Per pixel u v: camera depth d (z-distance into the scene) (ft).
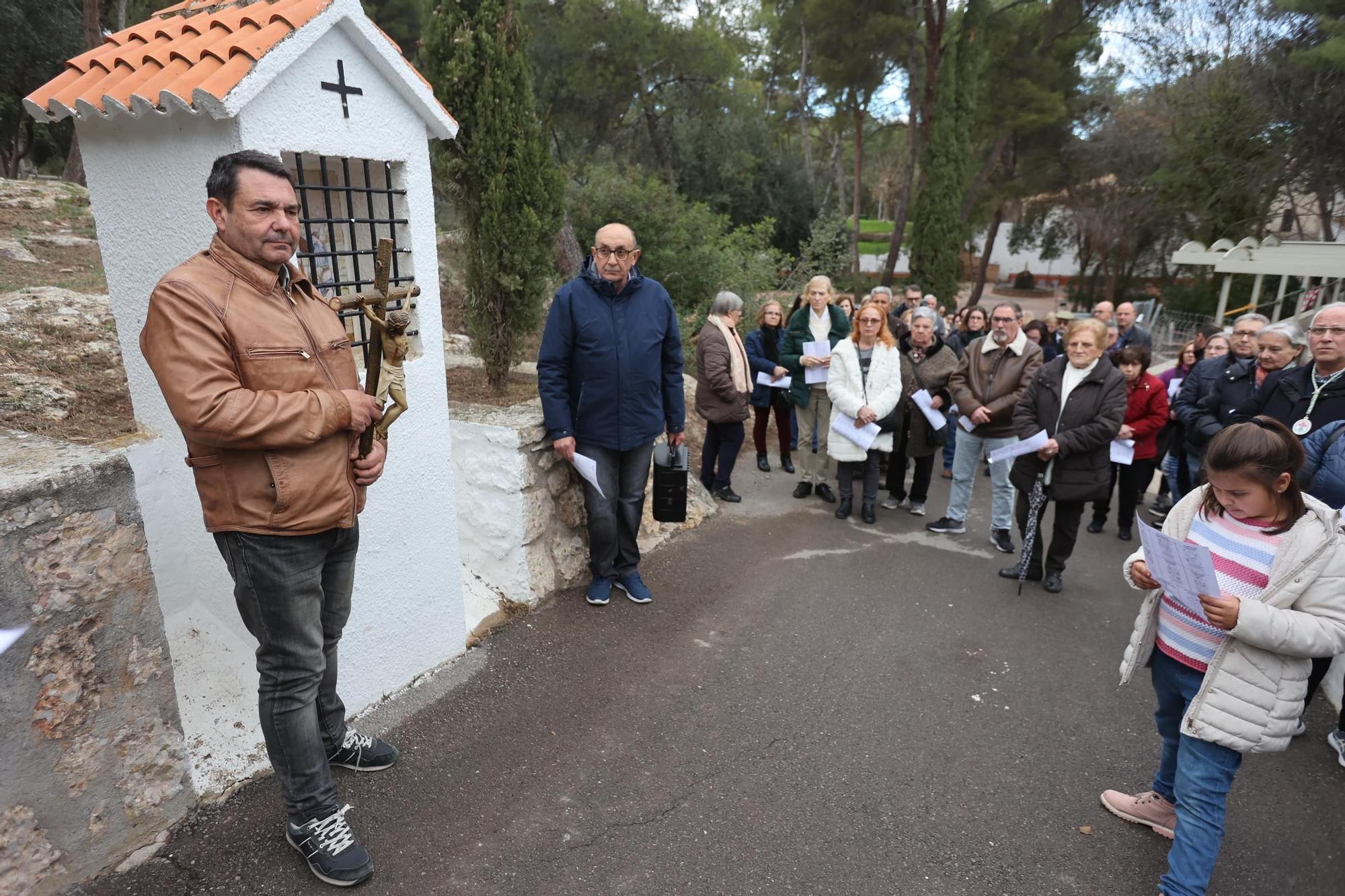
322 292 8.86
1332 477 9.91
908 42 65.31
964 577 15.34
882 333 17.28
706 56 57.88
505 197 13.37
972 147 68.13
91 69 7.86
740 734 9.66
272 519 6.17
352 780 8.36
